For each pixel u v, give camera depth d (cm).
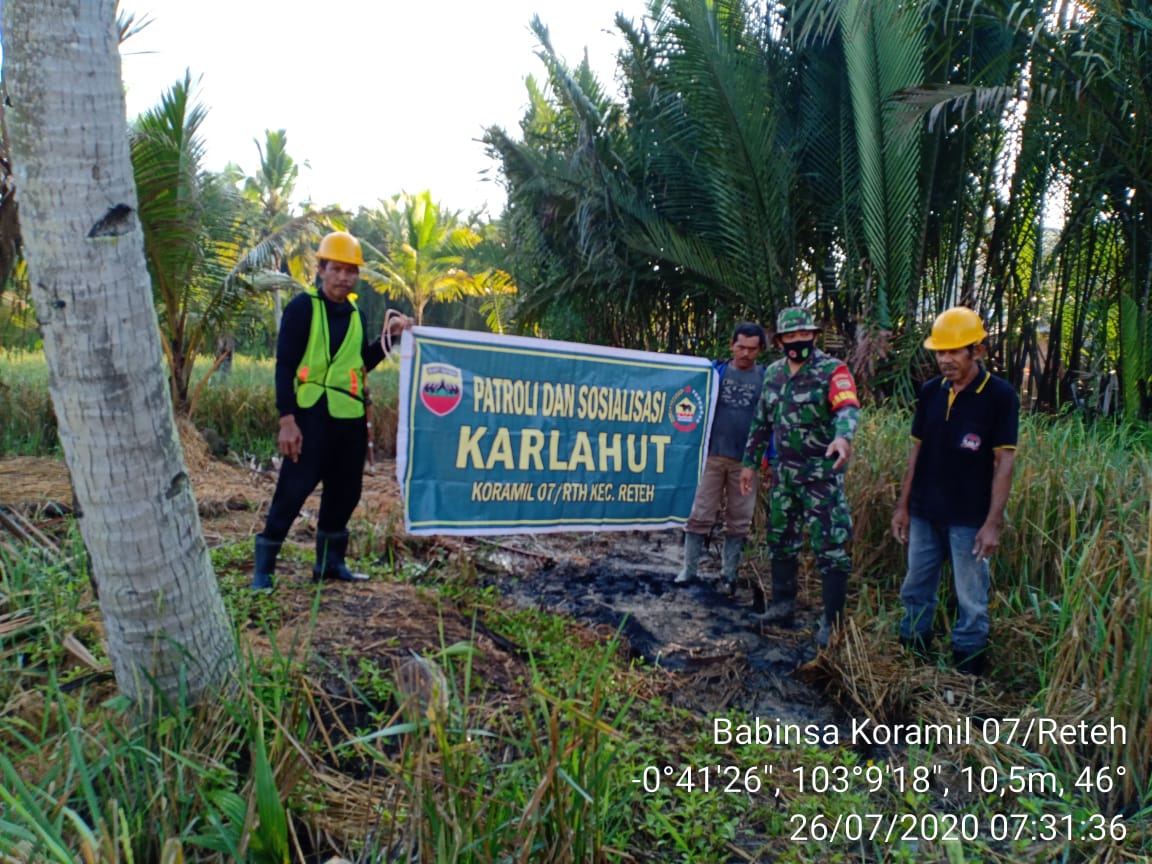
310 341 428
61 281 243
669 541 684
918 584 442
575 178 1088
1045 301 935
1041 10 723
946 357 405
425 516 454
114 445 254
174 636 271
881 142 864
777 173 949
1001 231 905
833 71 967
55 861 201
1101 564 390
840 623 455
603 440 506
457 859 219
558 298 1173
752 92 930
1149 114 706
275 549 436
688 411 535
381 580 481
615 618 496
